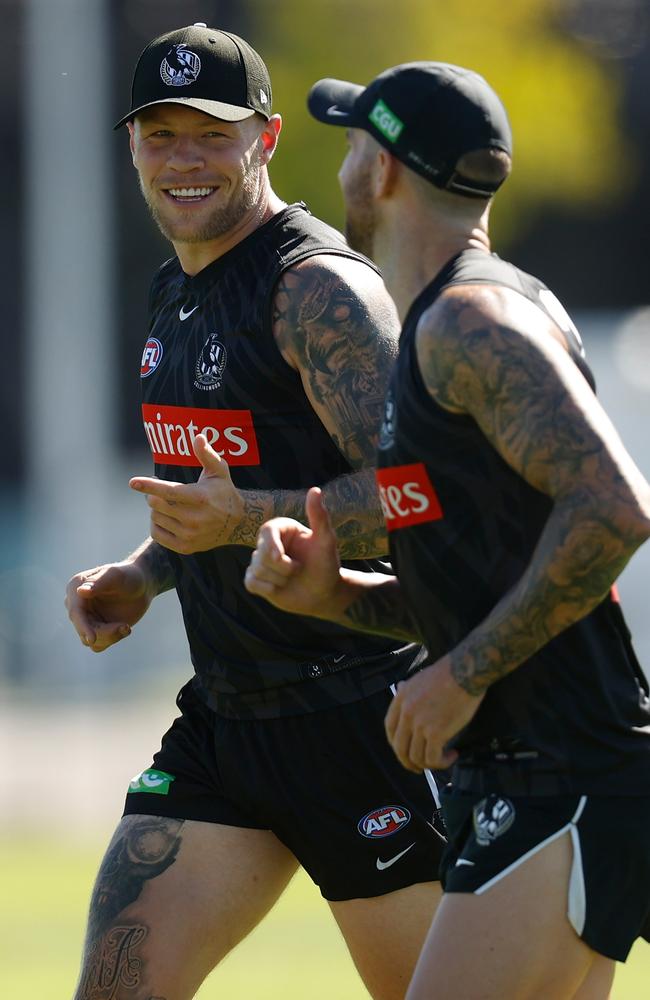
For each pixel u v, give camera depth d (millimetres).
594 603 11328
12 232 106062
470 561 11961
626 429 62344
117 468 87312
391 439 12219
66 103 61250
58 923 29391
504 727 12055
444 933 11797
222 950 15242
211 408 15320
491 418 11477
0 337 105125
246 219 15477
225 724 15625
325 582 13156
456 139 12141
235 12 85875
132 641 68750
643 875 12008
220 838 15391
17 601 71688
